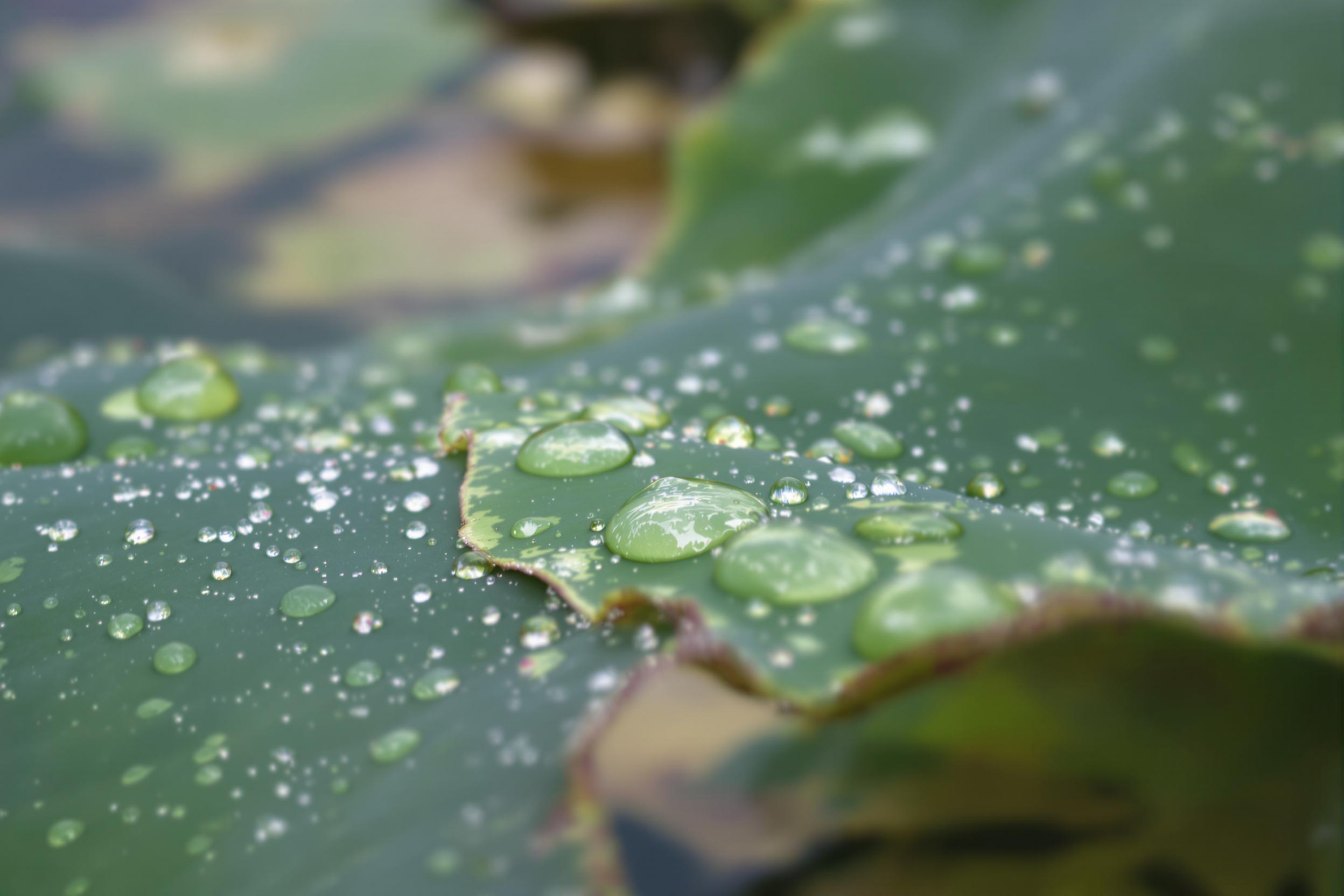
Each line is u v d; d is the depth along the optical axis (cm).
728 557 30
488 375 37
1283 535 34
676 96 99
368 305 82
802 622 30
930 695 32
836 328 37
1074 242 38
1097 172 41
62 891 30
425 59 101
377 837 29
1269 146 39
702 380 36
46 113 93
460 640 31
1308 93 41
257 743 30
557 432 33
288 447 36
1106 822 32
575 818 29
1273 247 38
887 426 35
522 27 103
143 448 36
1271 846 31
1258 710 31
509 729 30
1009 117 51
